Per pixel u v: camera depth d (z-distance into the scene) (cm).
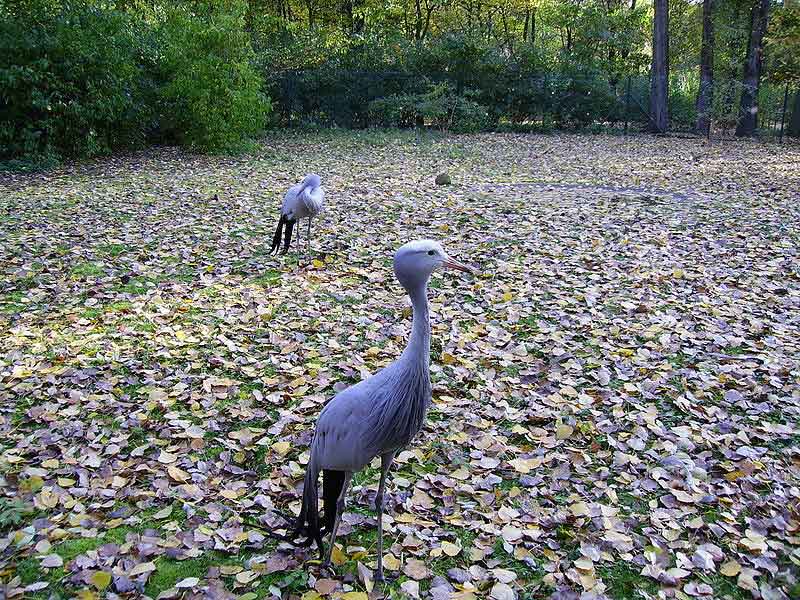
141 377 537
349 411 303
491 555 345
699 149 1997
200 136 1800
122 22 1714
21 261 833
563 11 2977
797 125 2383
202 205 1152
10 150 1566
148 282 764
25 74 1482
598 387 514
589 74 2550
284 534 359
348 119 2508
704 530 358
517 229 976
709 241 903
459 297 712
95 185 1341
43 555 340
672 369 538
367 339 609
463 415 477
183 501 385
